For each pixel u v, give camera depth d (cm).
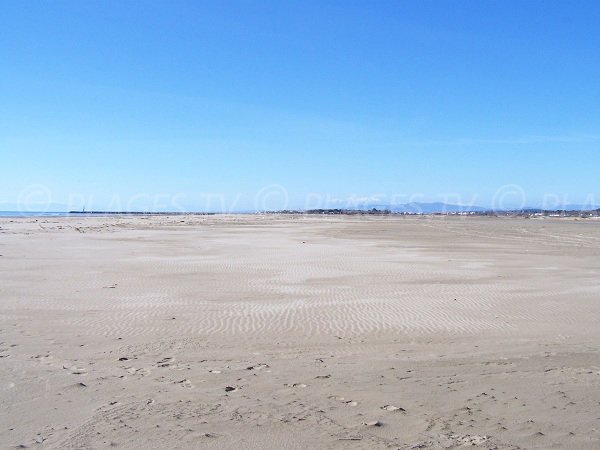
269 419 634
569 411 660
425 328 1202
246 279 1962
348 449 552
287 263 2505
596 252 3256
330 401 701
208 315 1318
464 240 4425
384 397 718
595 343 1068
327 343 1059
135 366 873
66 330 1141
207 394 728
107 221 8694
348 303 1498
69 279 1922
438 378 810
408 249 3412
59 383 771
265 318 1290
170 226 6856
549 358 941
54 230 5347
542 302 1536
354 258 2769
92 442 568
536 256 2969
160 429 603
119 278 1959
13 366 859
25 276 1986
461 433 594
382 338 1107
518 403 691
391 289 1753
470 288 1784
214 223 8269
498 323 1259
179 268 2275
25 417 640
